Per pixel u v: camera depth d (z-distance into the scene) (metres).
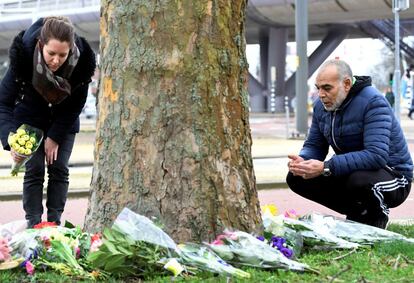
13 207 9.77
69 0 49.47
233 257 4.38
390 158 5.77
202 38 4.57
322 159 6.11
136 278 4.20
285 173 13.10
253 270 4.30
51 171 6.00
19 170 5.33
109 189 4.68
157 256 4.18
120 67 4.66
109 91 4.72
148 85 4.59
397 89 20.36
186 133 4.55
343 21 50.94
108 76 4.73
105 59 4.77
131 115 4.62
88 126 34.62
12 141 5.12
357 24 58.00
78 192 10.72
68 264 4.29
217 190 4.59
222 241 4.47
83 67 5.59
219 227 4.57
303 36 25.55
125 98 4.64
